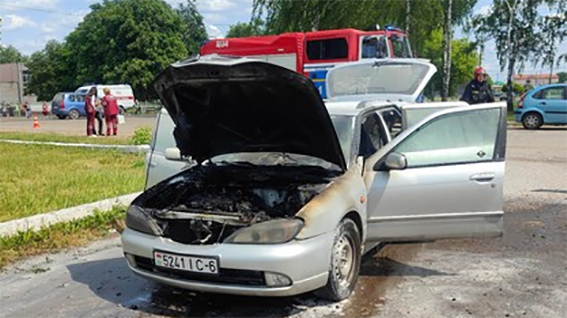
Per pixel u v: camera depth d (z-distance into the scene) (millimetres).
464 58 61844
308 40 17469
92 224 6730
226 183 4738
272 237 3723
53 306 4348
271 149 4984
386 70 9562
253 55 18344
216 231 3971
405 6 29250
